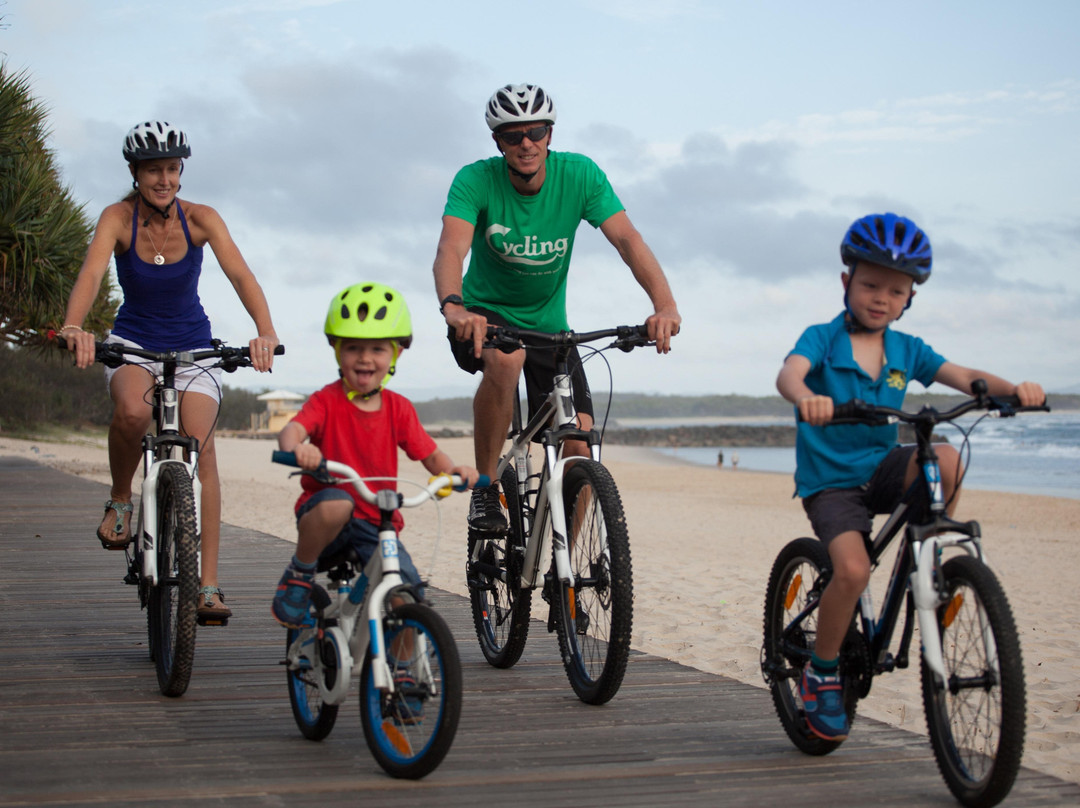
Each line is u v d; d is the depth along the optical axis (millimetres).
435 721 2973
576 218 4215
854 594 2979
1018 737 2619
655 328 3754
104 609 5730
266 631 5242
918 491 2949
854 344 3178
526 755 3299
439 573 8922
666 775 3121
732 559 12477
